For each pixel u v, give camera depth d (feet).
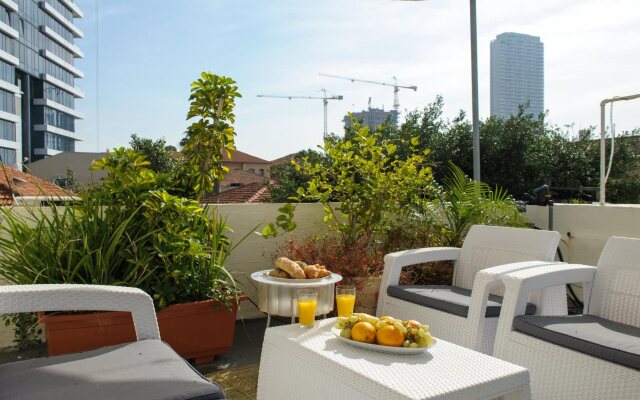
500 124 39.14
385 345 6.01
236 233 13.07
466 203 13.60
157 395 4.47
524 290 7.53
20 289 5.57
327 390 5.81
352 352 6.05
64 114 265.34
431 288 9.78
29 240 9.00
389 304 9.84
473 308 8.16
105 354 5.44
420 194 14.14
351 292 7.69
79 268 9.09
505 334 7.48
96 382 4.66
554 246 9.23
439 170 36.04
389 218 13.80
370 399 5.19
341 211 13.28
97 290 5.88
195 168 11.80
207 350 9.99
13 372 4.97
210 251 10.34
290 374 6.47
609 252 8.19
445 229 13.47
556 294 8.79
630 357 6.00
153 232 9.60
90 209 9.60
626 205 12.39
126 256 9.48
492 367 5.58
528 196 15.20
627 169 36.06
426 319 8.99
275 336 6.82
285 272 8.55
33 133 240.94
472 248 10.49
